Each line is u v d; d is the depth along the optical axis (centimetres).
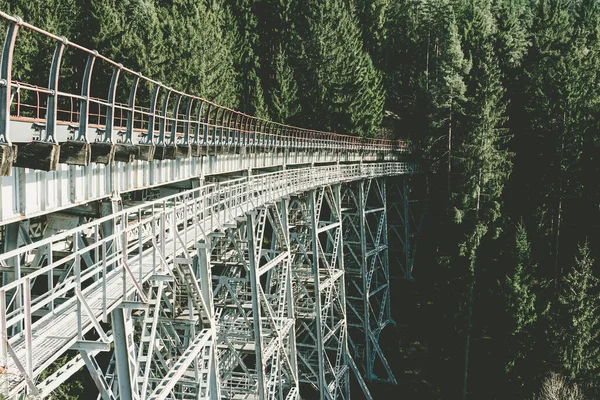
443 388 3566
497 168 4066
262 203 2075
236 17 5762
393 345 4091
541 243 3884
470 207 3894
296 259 3284
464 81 4916
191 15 4809
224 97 4797
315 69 5559
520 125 4725
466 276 3653
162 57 4222
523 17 7188
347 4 6525
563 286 3550
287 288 2350
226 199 1698
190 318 1497
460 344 3550
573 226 3978
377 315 4356
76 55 4041
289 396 2325
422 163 5059
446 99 4700
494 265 3669
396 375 3797
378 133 5928
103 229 1438
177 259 1289
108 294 990
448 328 3641
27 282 690
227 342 1992
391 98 6425
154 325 1145
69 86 3891
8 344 651
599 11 6216
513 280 3331
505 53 5094
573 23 5881
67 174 1209
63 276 1317
